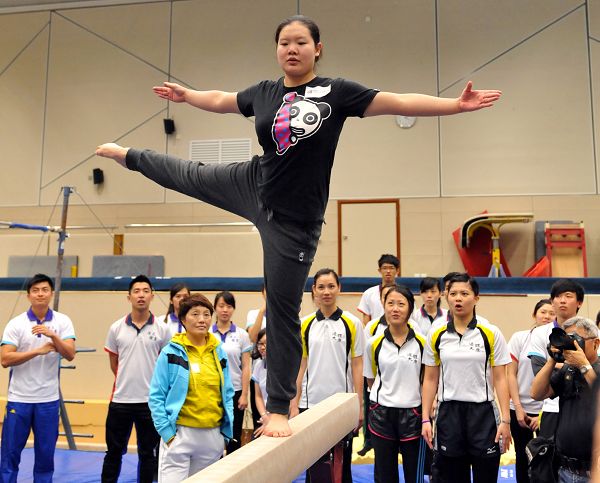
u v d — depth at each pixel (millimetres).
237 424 4984
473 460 3453
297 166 1896
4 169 9969
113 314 6500
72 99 9930
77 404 6293
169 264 7934
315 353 4027
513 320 6059
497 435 3461
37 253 8648
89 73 9938
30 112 10016
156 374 3367
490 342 3512
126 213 9500
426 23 9094
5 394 6504
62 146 9844
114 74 9867
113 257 7867
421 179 8891
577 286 3744
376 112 1945
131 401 4402
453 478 3531
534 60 8805
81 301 6578
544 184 8602
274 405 2072
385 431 3709
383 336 3859
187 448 3270
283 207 1943
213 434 3367
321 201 1985
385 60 9109
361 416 4078
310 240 2000
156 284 6605
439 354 3600
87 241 8500
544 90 8742
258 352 5074
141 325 4551
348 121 9172
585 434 2674
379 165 9008
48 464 4488
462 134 8891
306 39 1970
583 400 2734
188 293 5086
